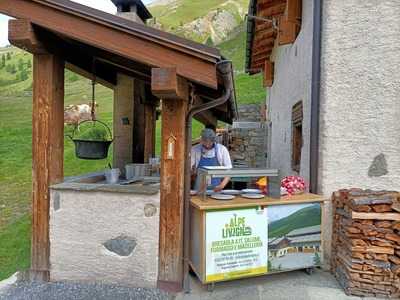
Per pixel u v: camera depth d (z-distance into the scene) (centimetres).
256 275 410
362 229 381
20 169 1490
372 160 450
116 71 591
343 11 450
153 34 350
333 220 448
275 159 947
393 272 378
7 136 1958
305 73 545
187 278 392
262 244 404
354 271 383
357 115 452
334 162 457
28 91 4059
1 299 371
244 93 2309
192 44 345
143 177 516
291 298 375
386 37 442
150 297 373
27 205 1085
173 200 391
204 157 521
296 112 623
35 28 369
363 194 404
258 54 1120
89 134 495
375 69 446
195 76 350
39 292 384
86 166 1426
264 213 404
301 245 423
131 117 607
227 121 916
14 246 757
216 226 382
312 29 498
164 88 350
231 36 6638
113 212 398
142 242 395
